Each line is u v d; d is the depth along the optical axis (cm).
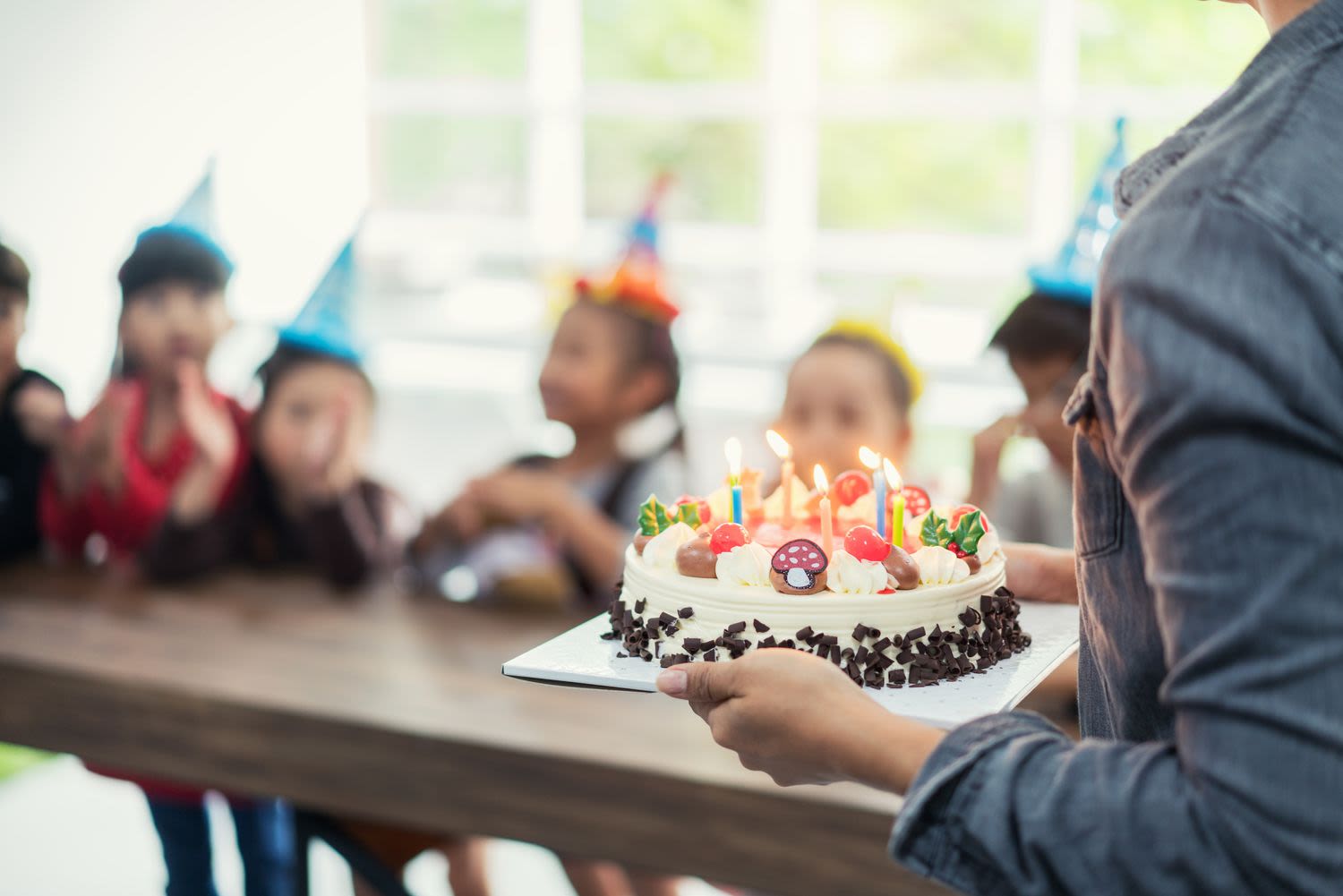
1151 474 47
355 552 212
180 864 188
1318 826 43
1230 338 44
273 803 188
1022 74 288
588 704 165
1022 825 50
